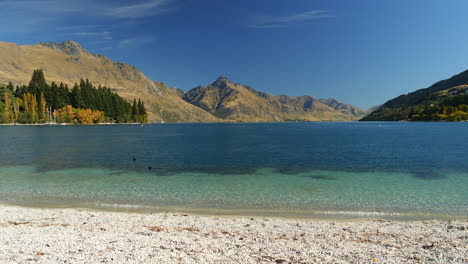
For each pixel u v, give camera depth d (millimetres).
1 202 21750
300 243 12523
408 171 35312
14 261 9734
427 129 160375
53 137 99875
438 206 20422
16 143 75938
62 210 19250
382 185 27656
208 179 31234
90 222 16250
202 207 20516
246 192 25125
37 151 58062
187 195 24109
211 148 66438
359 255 10828
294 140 92750
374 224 16188
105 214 18250
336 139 95000
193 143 81750
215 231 14602
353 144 74750
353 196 23453
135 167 39250
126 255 10531
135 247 11570
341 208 20094
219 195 24109
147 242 12367
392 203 21297
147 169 37594
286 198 22984
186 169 37938
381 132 138875
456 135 106500
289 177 32250
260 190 25859
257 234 14094
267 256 10703
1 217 17297
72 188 26672
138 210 19688
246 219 17266
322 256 10750
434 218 17828
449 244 12164
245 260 10273
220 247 11836
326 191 25328
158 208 20234
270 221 16797
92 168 38344
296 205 20922
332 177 32000
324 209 19875
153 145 73812
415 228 15242
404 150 58844
